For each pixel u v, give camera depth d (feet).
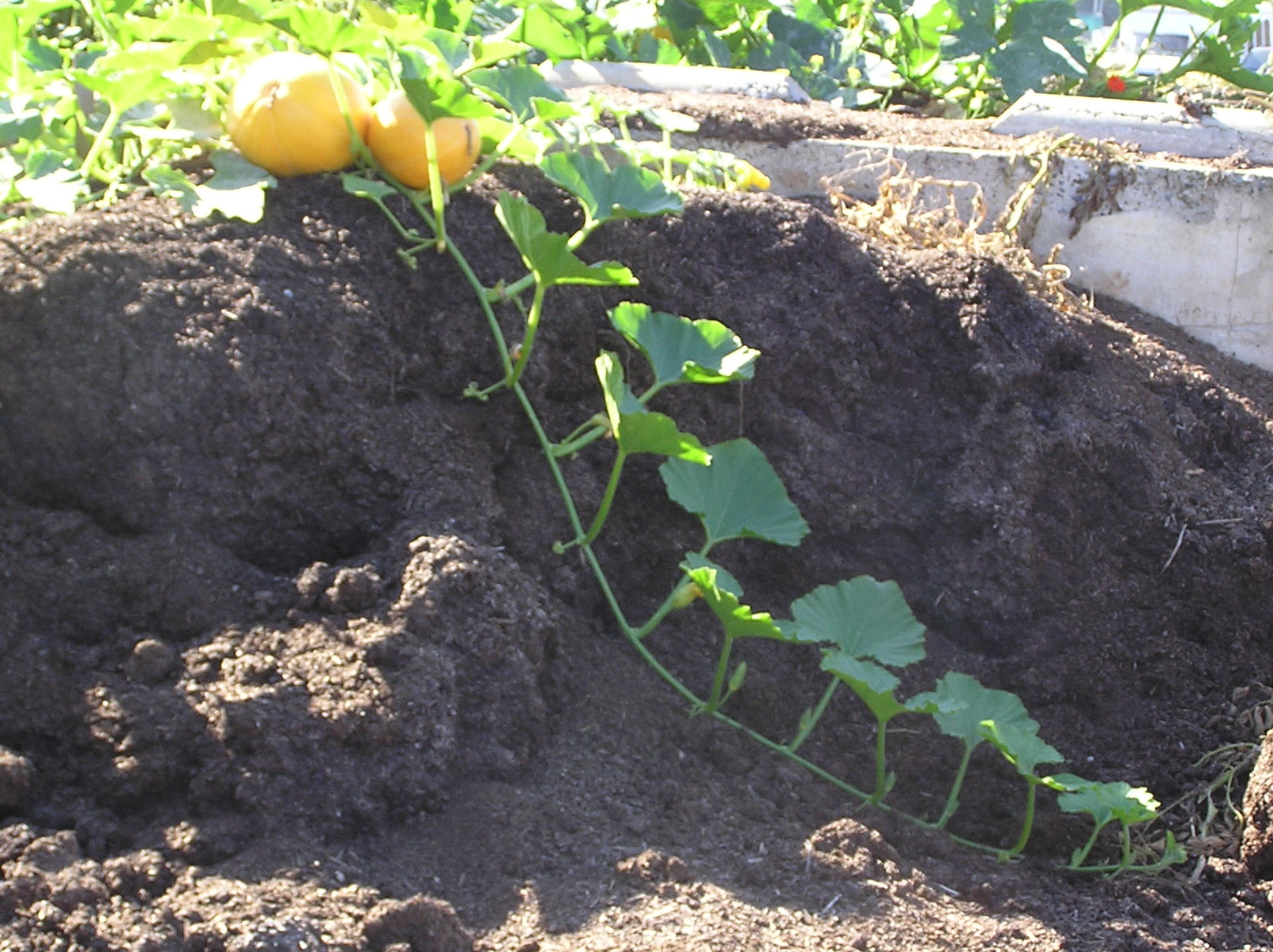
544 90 10.01
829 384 9.87
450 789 6.92
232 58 9.43
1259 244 12.84
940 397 10.08
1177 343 12.53
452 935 6.04
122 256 7.81
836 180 12.92
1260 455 11.16
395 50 9.34
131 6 10.24
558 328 9.05
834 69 18.02
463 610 7.40
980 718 7.97
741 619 7.50
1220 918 7.63
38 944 5.64
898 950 6.44
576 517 8.42
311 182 8.79
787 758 8.17
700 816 7.33
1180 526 10.01
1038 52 17.66
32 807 6.39
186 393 7.61
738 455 8.68
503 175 9.59
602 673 8.21
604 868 6.66
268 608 7.23
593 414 9.20
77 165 9.33
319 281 8.23
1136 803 7.59
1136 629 9.59
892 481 9.73
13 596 7.06
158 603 7.15
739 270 9.98
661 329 8.59
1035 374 10.18
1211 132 13.97
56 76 9.25
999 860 7.91
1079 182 12.79
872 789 8.31
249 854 6.27
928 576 9.49
